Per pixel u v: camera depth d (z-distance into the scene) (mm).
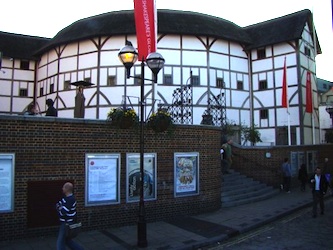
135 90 22047
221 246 7535
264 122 25109
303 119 23688
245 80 25594
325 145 20375
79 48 23562
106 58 22562
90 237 7867
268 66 25281
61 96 24156
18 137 7684
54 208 7988
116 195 8859
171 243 7469
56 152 8102
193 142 10570
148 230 8586
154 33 11703
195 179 10562
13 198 7555
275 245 7477
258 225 9375
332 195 14984
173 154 10031
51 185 7992
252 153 15961
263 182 15789
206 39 23578
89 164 8508
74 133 8359
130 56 7707
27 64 28609
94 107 22391
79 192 8328
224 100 22438
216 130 11461
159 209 9609
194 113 22484
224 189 13078
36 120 7895
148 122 9398
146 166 9438
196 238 7863
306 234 8453
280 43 24859
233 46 25125
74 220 5891
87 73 23000
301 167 16078
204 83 23094
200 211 10594
